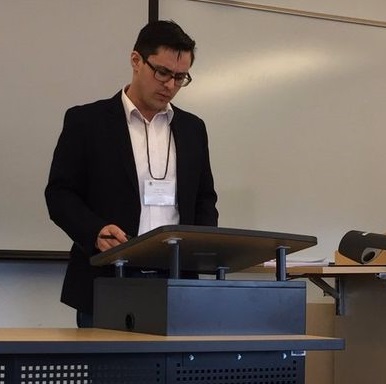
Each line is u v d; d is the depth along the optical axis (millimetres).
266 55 3516
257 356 1492
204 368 1445
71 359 1352
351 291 3012
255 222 3424
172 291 1452
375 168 3652
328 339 1460
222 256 1710
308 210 3516
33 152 3066
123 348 1298
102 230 1808
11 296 3062
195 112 3371
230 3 3469
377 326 2861
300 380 1524
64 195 2049
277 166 3484
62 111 3113
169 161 2188
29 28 3092
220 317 1488
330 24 3643
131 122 2186
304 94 3564
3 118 3035
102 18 3199
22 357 1319
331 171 3574
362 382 2922
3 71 3047
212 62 3420
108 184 2084
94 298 1825
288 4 3572
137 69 2133
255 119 3469
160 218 2131
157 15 3277
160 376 1410
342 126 3617
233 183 3402
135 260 1741
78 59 3152
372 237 2336
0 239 3008
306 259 3477
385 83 3703
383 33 3715
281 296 1554
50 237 3066
